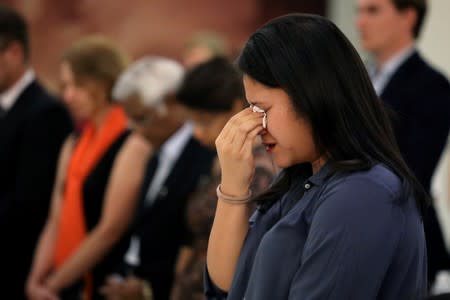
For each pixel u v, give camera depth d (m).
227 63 5.22
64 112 7.13
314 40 2.82
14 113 7.00
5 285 6.95
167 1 14.02
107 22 13.90
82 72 6.53
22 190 6.84
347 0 13.61
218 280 3.31
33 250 7.03
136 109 5.95
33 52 13.66
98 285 6.25
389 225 2.67
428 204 2.87
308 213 2.85
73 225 6.47
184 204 5.31
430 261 5.67
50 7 13.68
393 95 5.70
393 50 5.99
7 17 6.95
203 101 5.11
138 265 5.55
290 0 14.05
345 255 2.64
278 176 3.28
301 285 2.70
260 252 2.91
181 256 5.08
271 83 2.80
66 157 6.80
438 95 5.66
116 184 6.15
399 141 5.46
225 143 3.20
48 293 6.34
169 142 5.64
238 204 3.24
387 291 2.78
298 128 2.82
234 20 14.14
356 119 2.81
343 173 2.78
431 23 11.77
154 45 14.06
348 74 2.83
